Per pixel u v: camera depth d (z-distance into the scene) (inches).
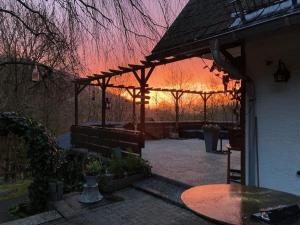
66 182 290.0
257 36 170.6
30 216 218.2
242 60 187.3
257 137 186.7
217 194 107.1
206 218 88.6
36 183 248.5
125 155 293.6
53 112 435.5
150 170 263.0
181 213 193.5
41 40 193.8
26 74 300.2
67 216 207.8
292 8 151.2
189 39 210.8
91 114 552.7
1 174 408.2
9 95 352.2
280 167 174.7
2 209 261.0
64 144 430.3
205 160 318.3
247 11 183.2
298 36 163.5
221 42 173.3
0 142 406.6
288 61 168.9
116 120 557.0
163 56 221.3
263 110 183.6
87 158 299.0
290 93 169.2
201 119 621.3
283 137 173.2
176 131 538.9
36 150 251.3
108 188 240.1
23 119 257.1
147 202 216.4
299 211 88.8
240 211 90.0
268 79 179.8
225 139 495.2
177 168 279.1
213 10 230.2
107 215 201.0
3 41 233.0
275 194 106.9
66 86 340.2
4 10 199.3
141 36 170.6
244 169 192.9
